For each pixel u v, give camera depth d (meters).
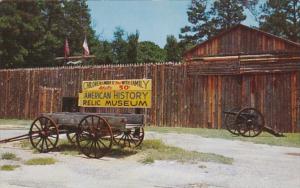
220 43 23.50
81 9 59.03
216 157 12.49
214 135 18.86
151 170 10.73
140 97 15.16
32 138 14.14
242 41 22.95
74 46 57.03
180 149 13.82
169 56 55.78
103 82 15.88
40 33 47.84
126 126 13.25
